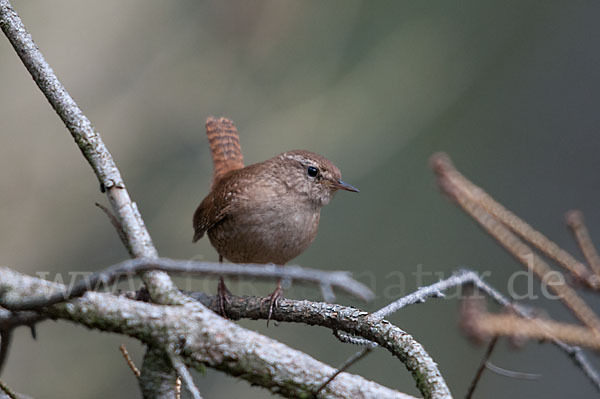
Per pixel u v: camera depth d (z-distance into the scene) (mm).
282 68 12906
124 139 12641
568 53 13164
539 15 13148
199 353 3574
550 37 13188
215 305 5301
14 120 12594
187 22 13250
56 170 12594
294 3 13039
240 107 12719
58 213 12344
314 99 12547
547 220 12516
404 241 11789
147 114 12789
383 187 12109
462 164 12625
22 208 12180
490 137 12844
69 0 13133
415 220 11961
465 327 2938
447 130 12641
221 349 3576
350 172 12008
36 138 12633
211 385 10344
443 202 12039
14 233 12008
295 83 12742
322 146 12188
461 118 12828
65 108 4148
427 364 3668
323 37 12938
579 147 12797
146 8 13258
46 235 12195
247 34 13094
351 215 11914
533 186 12695
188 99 12828
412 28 12758
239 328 3652
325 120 12359
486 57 12828
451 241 11828
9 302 3264
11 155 12438
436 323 11156
